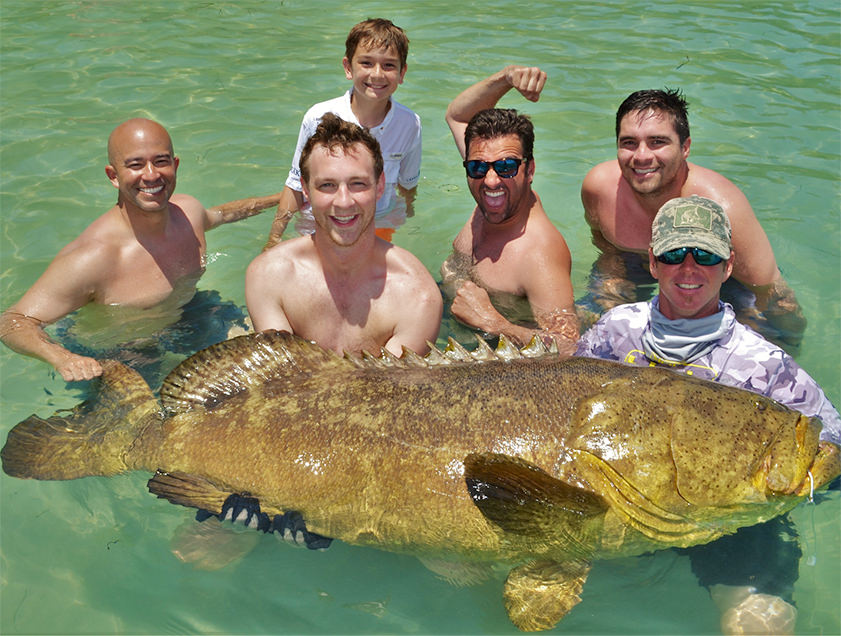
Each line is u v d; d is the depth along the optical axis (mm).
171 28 4336
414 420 1482
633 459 1422
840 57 3908
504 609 1477
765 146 3098
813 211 2680
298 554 1584
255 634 1434
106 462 1629
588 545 1466
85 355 2027
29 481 1721
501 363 1588
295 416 1534
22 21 4398
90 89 3613
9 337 2004
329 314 1886
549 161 3053
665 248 1630
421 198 2832
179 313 2201
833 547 1546
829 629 1405
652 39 4168
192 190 2848
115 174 2166
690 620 1444
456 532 1449
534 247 2143
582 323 2125
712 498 1442
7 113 3375
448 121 2695
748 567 1501
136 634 1430
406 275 1880
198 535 1598
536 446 1439
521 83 2496
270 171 2996
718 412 1463
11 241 2541
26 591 1498
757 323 2107
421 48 4047
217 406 1592
